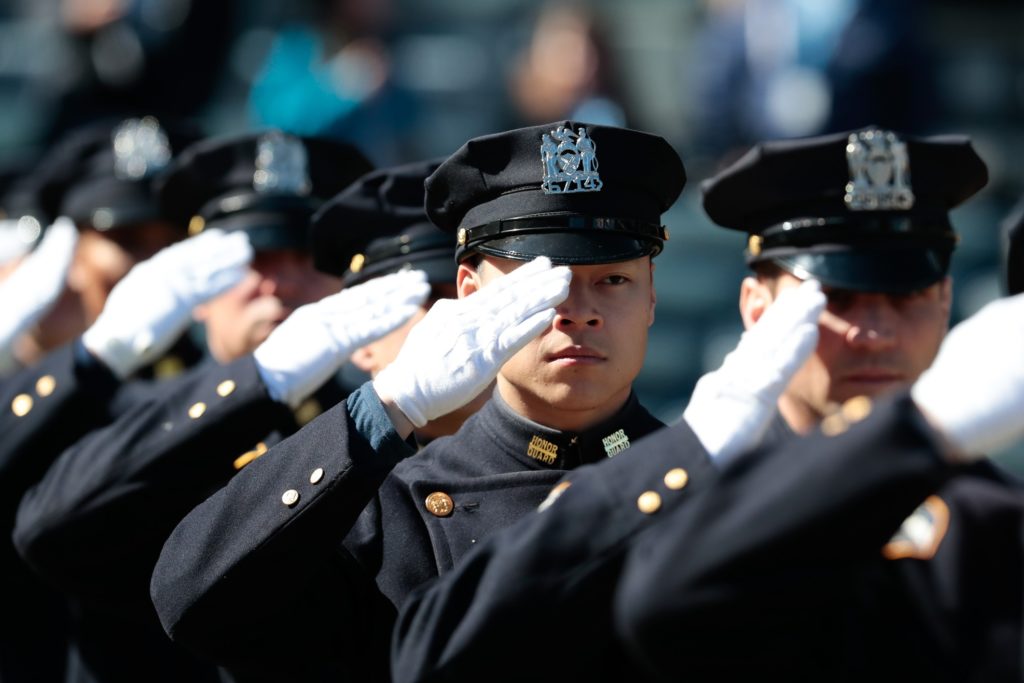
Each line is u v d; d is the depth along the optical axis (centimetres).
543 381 1120
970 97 3762
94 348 1466
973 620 947
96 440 1345
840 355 1167
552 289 1069
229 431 1288
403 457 1089
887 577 962
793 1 3138
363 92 3198
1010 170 3672
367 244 1443
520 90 3294
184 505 1316
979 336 862
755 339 983
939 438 858
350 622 1148
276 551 1083
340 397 1503
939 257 1222
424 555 1148
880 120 3100
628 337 1127
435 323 1093
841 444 865
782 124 3161
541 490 1149
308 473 1088
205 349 2125
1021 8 3791
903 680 946
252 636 1111
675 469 957
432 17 3816
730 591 870
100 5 3416
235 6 3622
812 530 861
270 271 1611
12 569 1627
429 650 963
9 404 1484
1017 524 964
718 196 1277
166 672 1573
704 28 3456
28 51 4066
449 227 1207
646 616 885
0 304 1647
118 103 3422
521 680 952
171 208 1720
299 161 1655
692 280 3216
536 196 1133
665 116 3700
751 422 963
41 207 2019
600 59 3167
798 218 1230
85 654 1588
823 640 929
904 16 3105
